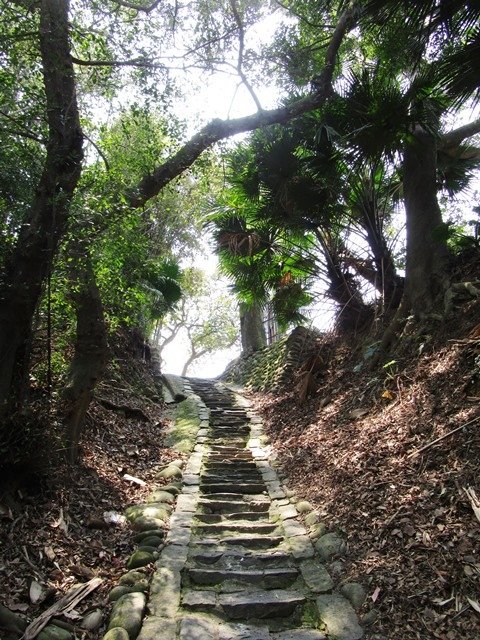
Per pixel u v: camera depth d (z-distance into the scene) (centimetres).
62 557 354
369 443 482
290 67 594
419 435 430
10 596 299
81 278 435
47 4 380
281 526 440
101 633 290
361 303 819
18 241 364
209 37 537
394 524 349
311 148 694
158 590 333
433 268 625
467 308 542
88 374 477
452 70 507
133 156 507
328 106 646
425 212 648
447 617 266
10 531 351
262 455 651
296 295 907
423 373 515
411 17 507
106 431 628
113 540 402
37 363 457
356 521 384
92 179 424
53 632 277
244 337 1488
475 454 358
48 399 429
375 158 623
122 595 319
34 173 379
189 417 822
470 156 769
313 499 469
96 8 445
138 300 592
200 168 579
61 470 444
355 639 276
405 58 594
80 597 315
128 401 780
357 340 787
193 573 358
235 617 316
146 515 437
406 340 603
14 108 380
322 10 604
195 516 463
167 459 629
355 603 306
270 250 841
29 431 389
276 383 941
